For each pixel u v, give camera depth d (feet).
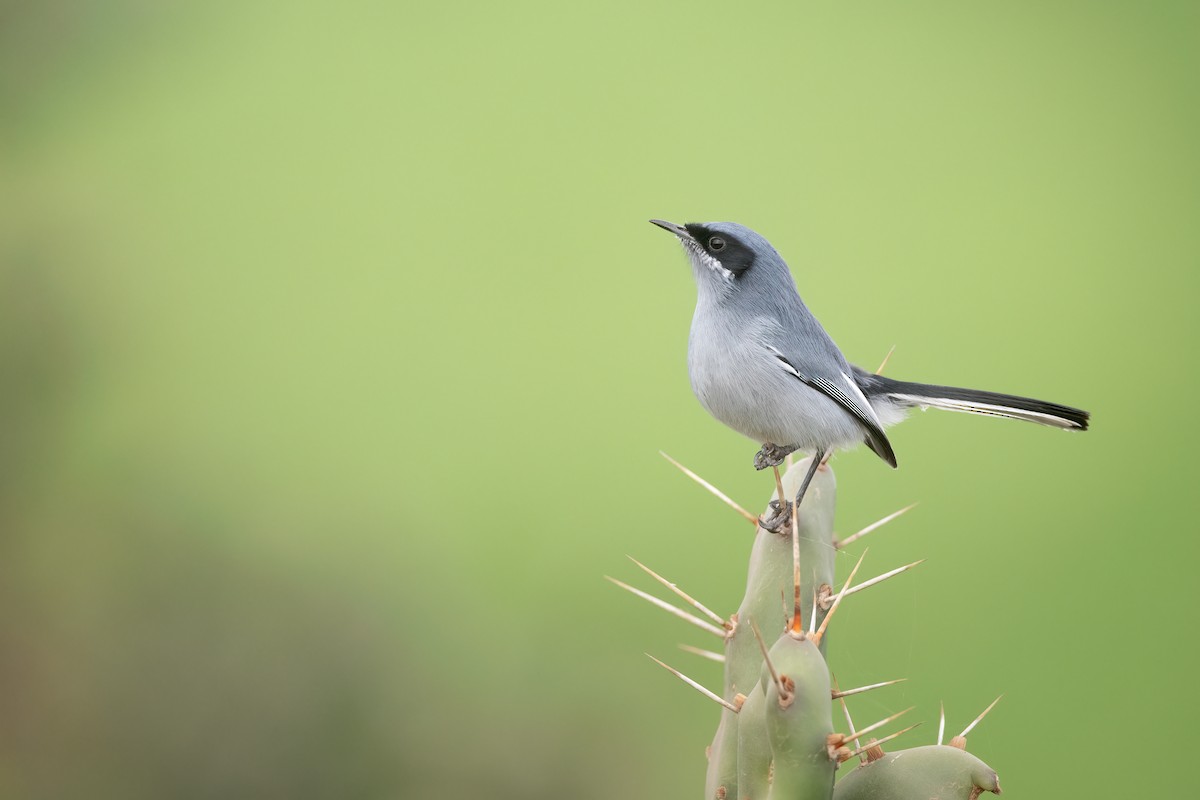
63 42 45.39
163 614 35.35
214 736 33.94
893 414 25.50
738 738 13.21
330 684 34.91
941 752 13.39
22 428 39.93
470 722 34.86
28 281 42.22
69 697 33.96
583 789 34.47
